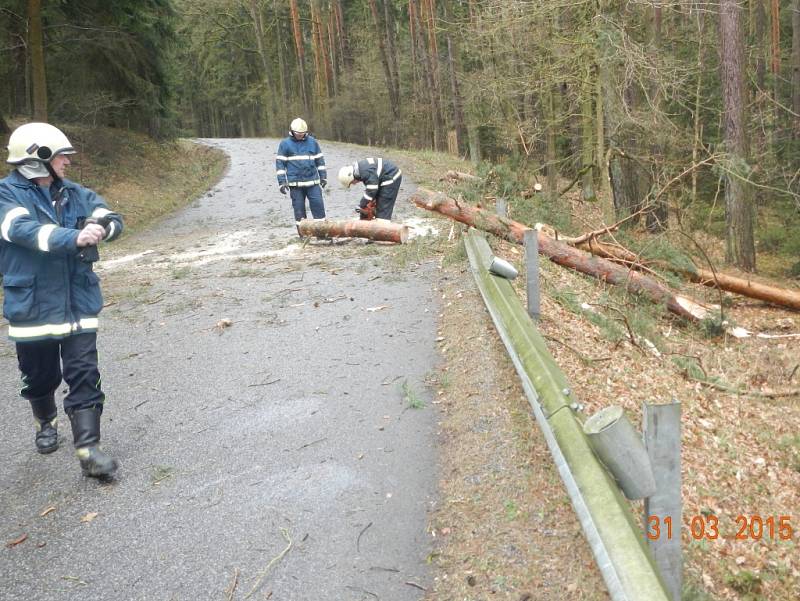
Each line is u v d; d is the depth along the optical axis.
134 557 3.24
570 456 2.88
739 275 13.95
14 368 5.86
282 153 10.64
